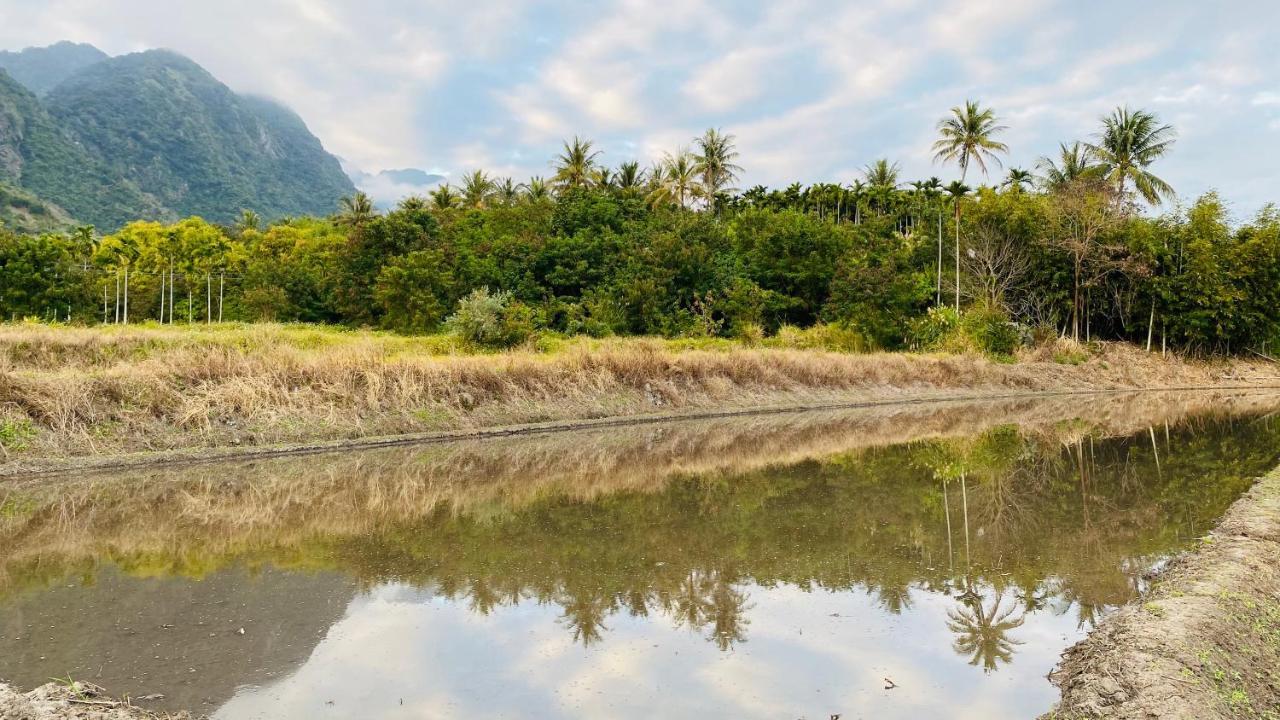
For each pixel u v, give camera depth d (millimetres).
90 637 5844
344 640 5863
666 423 19703
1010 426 20047
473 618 6336
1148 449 15664
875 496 11156
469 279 37438
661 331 33250
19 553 8086
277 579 7297
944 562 7824
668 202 48281
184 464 12797
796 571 7578
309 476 12234
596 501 10828
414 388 16578
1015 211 39312
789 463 14109
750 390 23453
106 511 9898
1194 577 6555
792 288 40125
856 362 27281
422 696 4938
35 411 12602
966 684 5094
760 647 5727
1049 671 5293
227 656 5531
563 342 27250
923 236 45406
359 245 38406
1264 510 9109
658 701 4855
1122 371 35812
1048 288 40531
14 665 5305
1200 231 38750
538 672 5297
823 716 4656
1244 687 4633
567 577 7395
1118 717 4262
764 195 62594
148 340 18250
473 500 10859
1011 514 9953
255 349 17578
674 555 8125
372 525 9414
